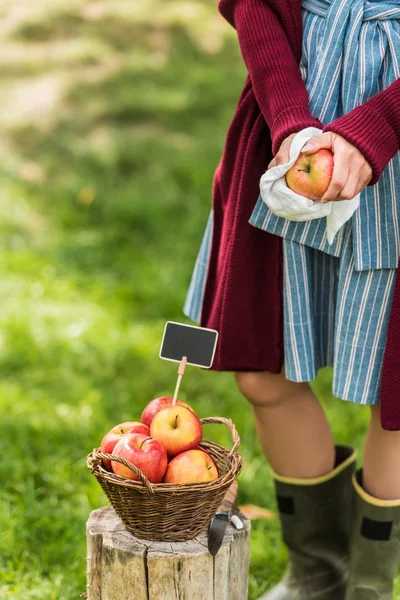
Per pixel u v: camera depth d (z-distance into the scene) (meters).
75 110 7.71
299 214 1.94
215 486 1.99
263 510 3.08
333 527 2.55
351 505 2.52
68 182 6.75
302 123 2.01
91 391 4.17
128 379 4.37
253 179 2.24
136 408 4.05
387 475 2.27
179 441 2.05
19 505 3.10
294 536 2.54
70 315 4.99
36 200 6.53
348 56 2.10
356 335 2.15
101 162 6.99
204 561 2.05
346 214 1.98
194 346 2.18
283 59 2.13
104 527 2.16
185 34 9.16
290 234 2.19
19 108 7.69
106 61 8.49
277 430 2.44
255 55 2.17
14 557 2.79
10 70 8.30
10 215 6.18
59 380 4.29
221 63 8.83
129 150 7.12
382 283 2.13
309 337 2.24
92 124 7.56
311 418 2.45
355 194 1.92
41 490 3.25
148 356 4.57
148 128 7.55
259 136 2.23
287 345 2.25
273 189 1.95
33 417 3.86
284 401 2.41
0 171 6.77
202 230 6.13
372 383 2.15
